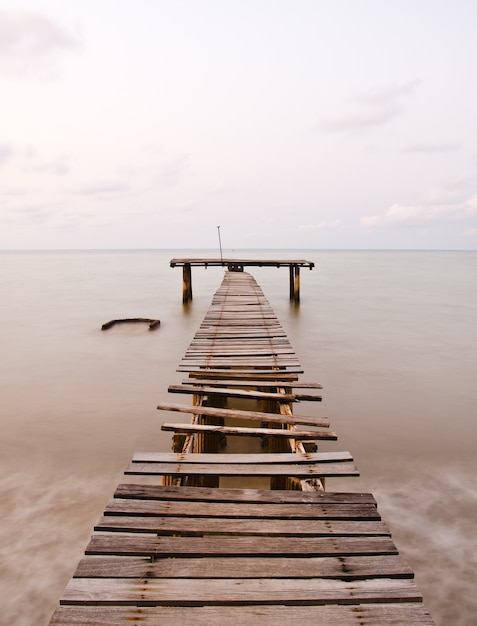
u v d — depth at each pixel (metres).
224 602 2.07
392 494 5.48
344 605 2.08
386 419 7.90
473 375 10.62
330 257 133.00
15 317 18.78
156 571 2.25
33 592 3.97
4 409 8.30
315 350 13.05
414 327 16.72
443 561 4.37
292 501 2.90
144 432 7.27
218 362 6.18
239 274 22.89
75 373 10.65
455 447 6.78
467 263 84.31
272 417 4.46
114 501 2.87
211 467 3.37
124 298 25.42
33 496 5.38
